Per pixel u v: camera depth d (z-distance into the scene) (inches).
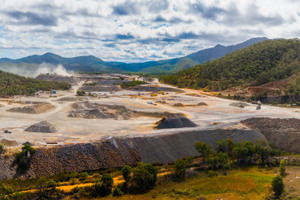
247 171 2472.9
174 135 3053.6
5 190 1817.2
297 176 2224.4
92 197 1923.0
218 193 1950.1
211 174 2347.4
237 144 2849.4
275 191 1907.0
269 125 3440.0
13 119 3858.3
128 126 3582.7
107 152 2630.4
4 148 2330.2
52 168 2313.0
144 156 2741.1
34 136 2896.2
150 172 2142.0
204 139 3144.7
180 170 2326.5
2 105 4948.3
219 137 3213.6
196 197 1883.6
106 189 2007.9
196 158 2864.2
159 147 2856.8
